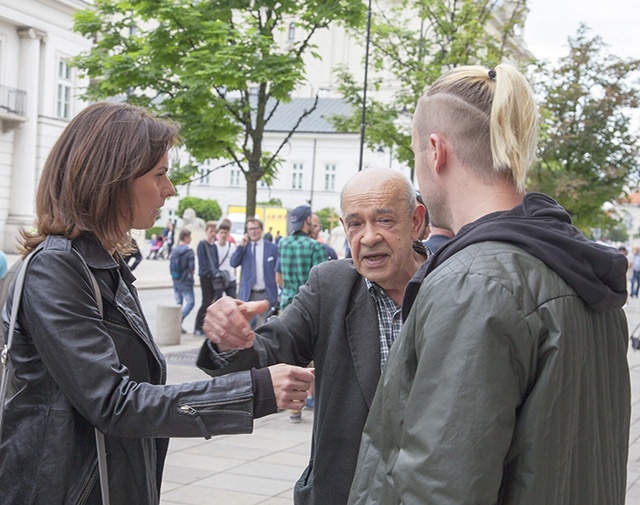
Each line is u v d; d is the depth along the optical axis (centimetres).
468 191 168
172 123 218
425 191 176
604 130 1914
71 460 192
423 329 150
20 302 194
